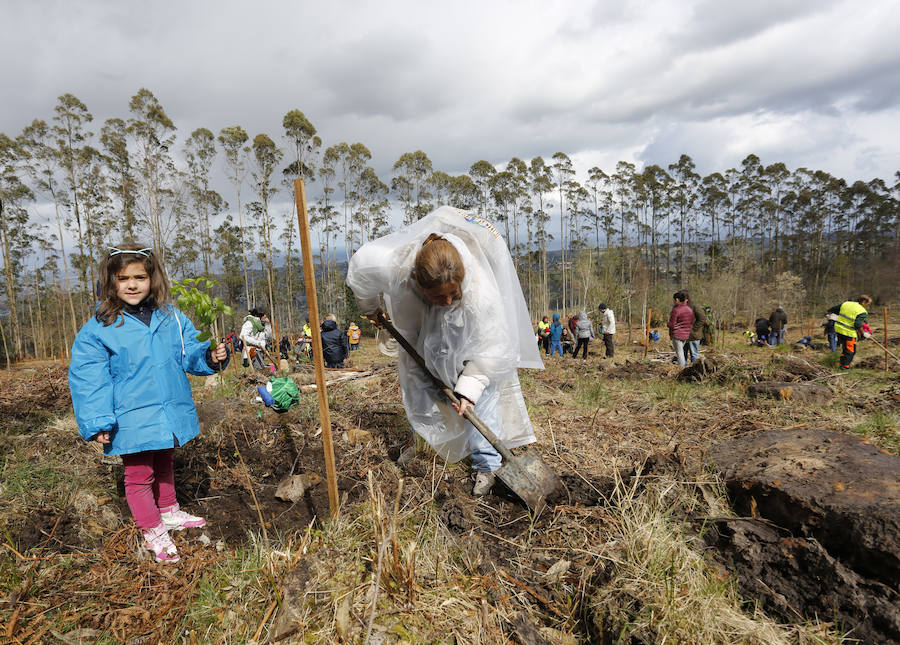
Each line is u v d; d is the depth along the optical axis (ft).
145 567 6.86
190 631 5.71
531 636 5.63
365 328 106.32
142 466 7.07
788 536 6.56
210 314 7.25
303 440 11.52
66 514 8.13
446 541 7.30
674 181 213.66
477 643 5.45
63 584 6.51
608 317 44.75
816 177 203.10
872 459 7.42
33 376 20.99
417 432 9.08
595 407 14.75
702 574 6.21
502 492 8.73
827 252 188.44
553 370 24.30
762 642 5.18
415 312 8.13
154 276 7.11
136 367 6.79
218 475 9.89
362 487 9.14
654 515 7.15
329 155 155.63
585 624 5.94
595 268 88.17
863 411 13.76
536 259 180.34
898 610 5.09
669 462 8.76
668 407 14.44
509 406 9.02
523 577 6.70
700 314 28.60
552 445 10.96
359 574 6.38
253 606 6.09
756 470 7.67
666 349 58.03
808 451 8.12
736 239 189.47
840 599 5.47
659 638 5.30
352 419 12.91
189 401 7.52
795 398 14.66
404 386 9.02
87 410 6.49
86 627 5.82
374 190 170.71
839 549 6.06
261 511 8.58
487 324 7.47
